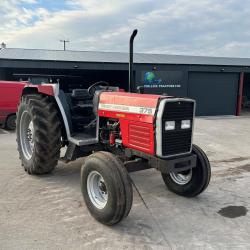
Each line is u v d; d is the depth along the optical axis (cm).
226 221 385
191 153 420
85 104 529
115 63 1498
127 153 403
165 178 477
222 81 1766
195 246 329
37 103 493
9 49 1773
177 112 369
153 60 1728
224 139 959
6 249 314
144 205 426
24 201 427
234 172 591
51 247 319
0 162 623
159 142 359
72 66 1448
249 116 1742
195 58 2045
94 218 377
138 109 379
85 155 471
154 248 323
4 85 1055
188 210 413
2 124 1085
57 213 394
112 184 340
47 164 502
